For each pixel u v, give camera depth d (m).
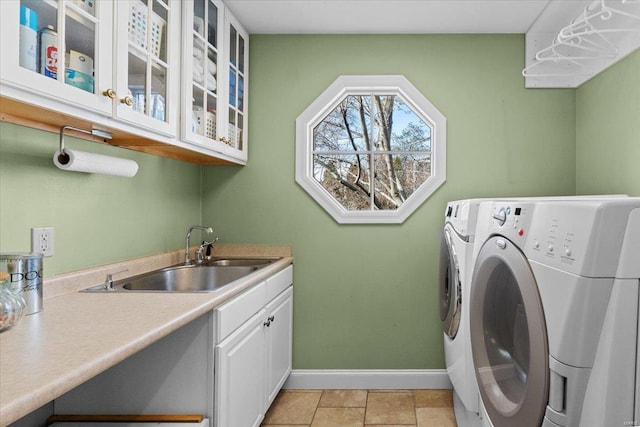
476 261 1.76
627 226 1.04
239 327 1.88
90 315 1.36
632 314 1.03
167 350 1.62
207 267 2.48
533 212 1.32
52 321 1.29
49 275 1.66
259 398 2.17
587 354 1.07
